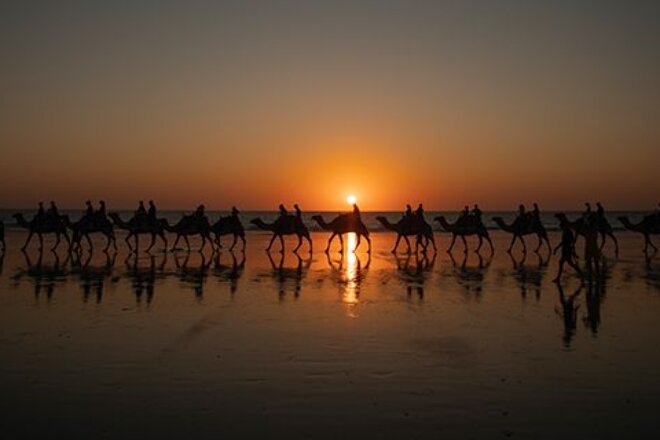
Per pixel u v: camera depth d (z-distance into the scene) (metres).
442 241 39.94
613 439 6.36
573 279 19.06
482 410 7.16
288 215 28.39
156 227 27.92
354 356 9.45
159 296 15.17
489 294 15.82
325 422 6.77
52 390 7.78
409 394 7.70
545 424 6.74
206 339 10.52
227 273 20.20
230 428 6.59
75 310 13.18
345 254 28.83
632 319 12.51
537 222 29.23
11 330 11.16
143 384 8.03
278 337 10.70
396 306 13.95
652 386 8.06
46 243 34.00
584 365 9.03
